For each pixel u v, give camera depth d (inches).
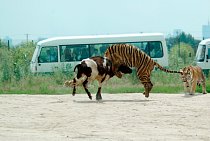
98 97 1306.6
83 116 1009.5
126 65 1348.4
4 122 943.7
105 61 1304.1
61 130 852.6
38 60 2133.4
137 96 1414.9
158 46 2182.6
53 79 1900.8
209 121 944.3
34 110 1104.8
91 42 2171.5
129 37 2182.6
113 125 900.6
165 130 849.5
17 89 1689.2
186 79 1444.4
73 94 1334.9
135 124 911.0
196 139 773.3
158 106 1159.6
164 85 1781.5
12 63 2053.4
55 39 2159.2
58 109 1117.1
